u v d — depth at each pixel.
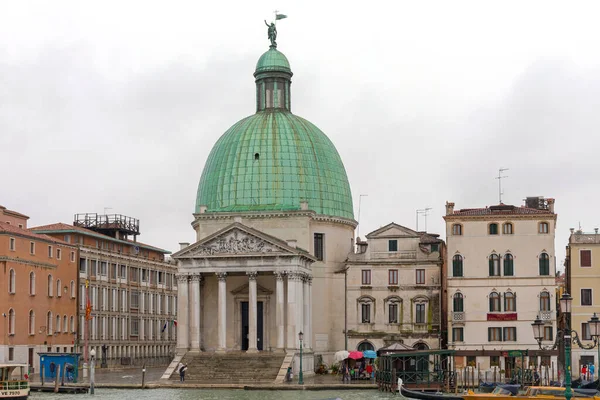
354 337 121.12
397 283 121.19
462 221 114.62
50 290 124.31
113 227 149.75
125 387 98.25
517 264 113.31
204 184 133.00
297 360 112.25
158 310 159.88
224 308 115.25
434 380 96.00
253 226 125.75
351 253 124.12
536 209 115.06
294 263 113.81
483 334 112.88
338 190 131.88
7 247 114.38
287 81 136.00
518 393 75.62
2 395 79.94
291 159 129.00
